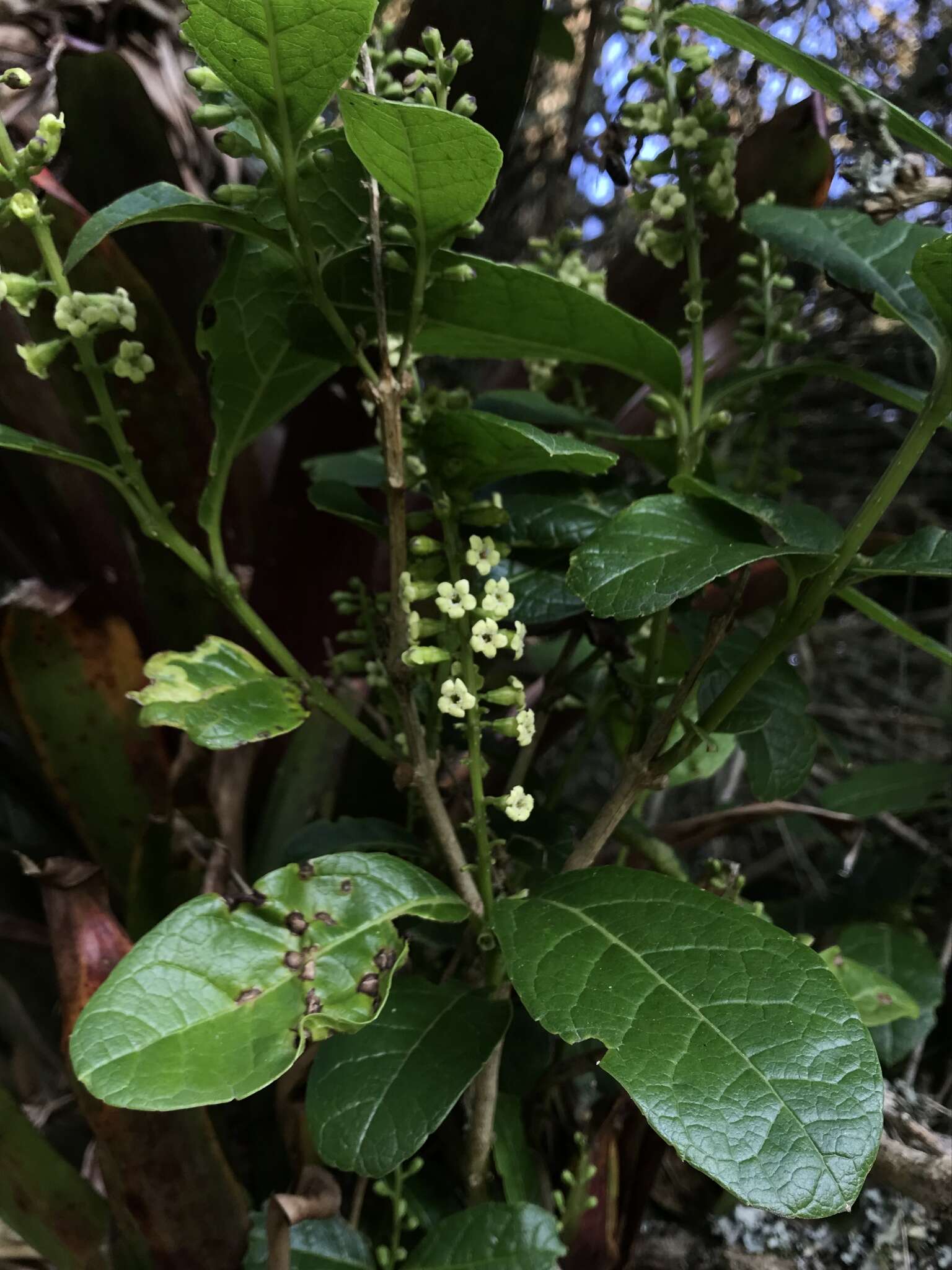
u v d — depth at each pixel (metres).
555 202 0.57
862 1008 0.31
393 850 0.28
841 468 0.65
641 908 0.19
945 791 0.44
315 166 0.18
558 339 0.23
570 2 0.52
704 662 0.21
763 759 0.26
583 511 0.25
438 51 0.18
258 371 0.22
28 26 0.33
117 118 0.33
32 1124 0.26
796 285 0.45
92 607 0.30
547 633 0.28
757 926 0.18
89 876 0.24
